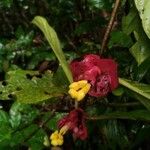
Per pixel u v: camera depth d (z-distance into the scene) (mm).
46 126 476
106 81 330
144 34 366
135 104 411
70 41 655
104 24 595
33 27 723
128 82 329
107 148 552
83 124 343
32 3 729
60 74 376
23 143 479
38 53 634
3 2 684
